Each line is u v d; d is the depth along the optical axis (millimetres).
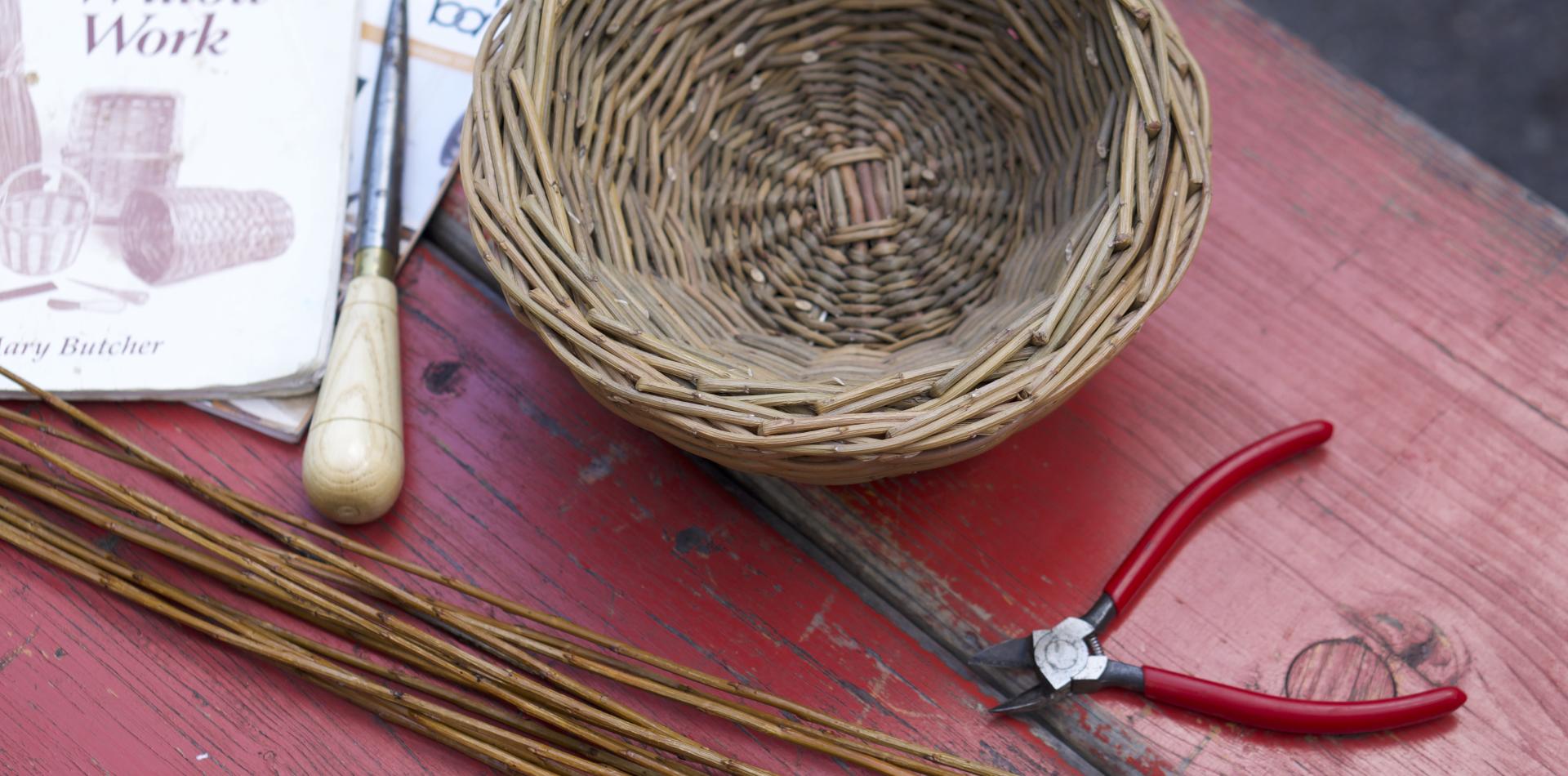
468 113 537
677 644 587
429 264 669
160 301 625
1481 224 691
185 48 673
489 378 639
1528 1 1526
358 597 594
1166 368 649
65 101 660
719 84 643
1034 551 605
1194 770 562
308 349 617
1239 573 604
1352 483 624
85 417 583
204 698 567
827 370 569
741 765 527
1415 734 569
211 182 649
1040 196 615
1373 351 656
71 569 574
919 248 640
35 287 625
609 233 579
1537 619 595
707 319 594
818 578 604
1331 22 1530
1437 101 1498
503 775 556
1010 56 633
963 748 569
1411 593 600
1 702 564
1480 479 625
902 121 665
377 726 565
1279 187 699
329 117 666
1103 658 556
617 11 586
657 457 625
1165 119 522
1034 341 504
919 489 616
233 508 585
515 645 569
